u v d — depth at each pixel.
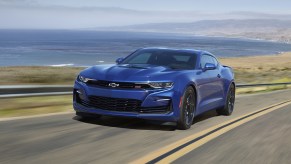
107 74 6.53
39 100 11.63
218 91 8.66
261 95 20.17
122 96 6.28
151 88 6.36
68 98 12.82
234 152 5.52
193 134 6.67
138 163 4.46
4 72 37.81
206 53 8.45
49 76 28.61
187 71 7.16
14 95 8.95
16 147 4.80
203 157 5.05
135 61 7.62
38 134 5.69
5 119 6.90
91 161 4.40
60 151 4.76
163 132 6.62
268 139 6.77
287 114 11.14
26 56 189.88
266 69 81.88
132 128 6.72
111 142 5.55
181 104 6.67
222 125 7.98
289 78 45.31
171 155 5.01
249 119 9.34
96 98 6.46
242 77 45.88
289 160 5.24
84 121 7.07
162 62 7.57
